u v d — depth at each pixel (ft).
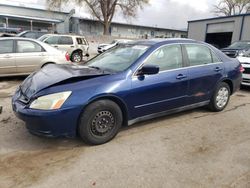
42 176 9.47
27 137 12.69
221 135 13.55
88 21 135.54
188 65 14.98
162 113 14.24
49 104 10.55
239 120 15.98
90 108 11.31
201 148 11.98
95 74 12.05
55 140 12.43
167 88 13.76
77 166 10.19
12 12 122.52
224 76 16.94
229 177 9.62
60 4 117.60
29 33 55.52
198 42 16.08
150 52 13.44
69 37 48.16
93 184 9.04
